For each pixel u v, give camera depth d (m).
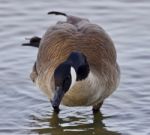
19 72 16.72
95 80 13.69
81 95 13.64
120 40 18.23
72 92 13.46
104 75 14.06
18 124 14.59
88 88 13.55
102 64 14.12
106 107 15.40
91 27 14.72
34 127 14.50
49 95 14.36
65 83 12.66
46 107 15.45
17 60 17.27
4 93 15.84
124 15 19.67
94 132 14.32
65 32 14.52
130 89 15.97
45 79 14.16
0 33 18.69
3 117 14.86
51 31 14.77
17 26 19.03
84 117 15.05
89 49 14.16
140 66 16.91
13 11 19.98
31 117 14.95
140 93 15.77
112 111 15.20
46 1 20.64
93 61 14.01
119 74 14.98
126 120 14.73
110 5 20.33
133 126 14.41
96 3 20.44
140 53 17.52
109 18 19.47
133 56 17.39
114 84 14.55
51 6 20.22
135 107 15.23
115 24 19.12
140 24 19.14
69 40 14.29
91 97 13.89
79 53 13.11
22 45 16.33
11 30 18.84
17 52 17.69
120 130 14.28
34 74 15.26
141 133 14.05
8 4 20.48
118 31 18.73
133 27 18.97
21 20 19.41
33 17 19.58
